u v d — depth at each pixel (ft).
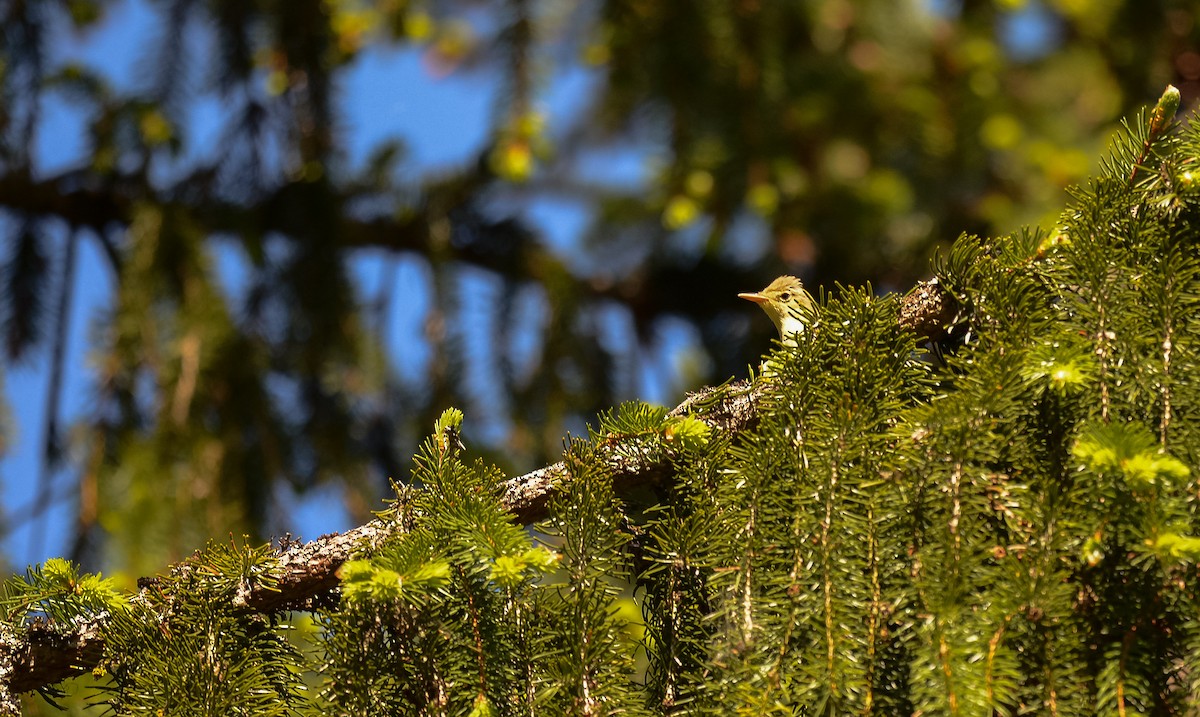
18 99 35.19
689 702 13.69
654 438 15.26
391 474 35.47
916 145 41.19
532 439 36.47
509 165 36.22
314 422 34.99
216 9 35.58
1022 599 12.28
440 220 38.63
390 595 13.28
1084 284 14.34
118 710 15.07
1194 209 14.78
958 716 11.83
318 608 15.76
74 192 36.35
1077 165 39.99
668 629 14.42
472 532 14.15
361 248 38.83
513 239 40.04
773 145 37.78
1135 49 41.98
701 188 36.55
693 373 40.96
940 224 40.27
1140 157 15.20
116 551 30.86
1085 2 42.16
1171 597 12.26
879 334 14.74
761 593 13.44
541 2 36.83
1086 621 12.43
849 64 40.83
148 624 15.30
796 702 12.80
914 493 13.24
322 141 36.76
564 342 37.91
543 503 15.58
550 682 13.67
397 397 36.35
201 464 32.12
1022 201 40.50
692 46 36.73
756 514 13.84
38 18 34.96
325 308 35.65
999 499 13.05
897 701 12.55
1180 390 13.32
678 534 14.39
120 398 32.50
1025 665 12.35
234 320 34.81
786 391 14.57
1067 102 42.50
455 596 14.17
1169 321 13.74
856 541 13.15
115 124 35.40
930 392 14.61
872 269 40.19
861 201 38.42
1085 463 12.11
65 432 33.99
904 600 12.77
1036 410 13.56
